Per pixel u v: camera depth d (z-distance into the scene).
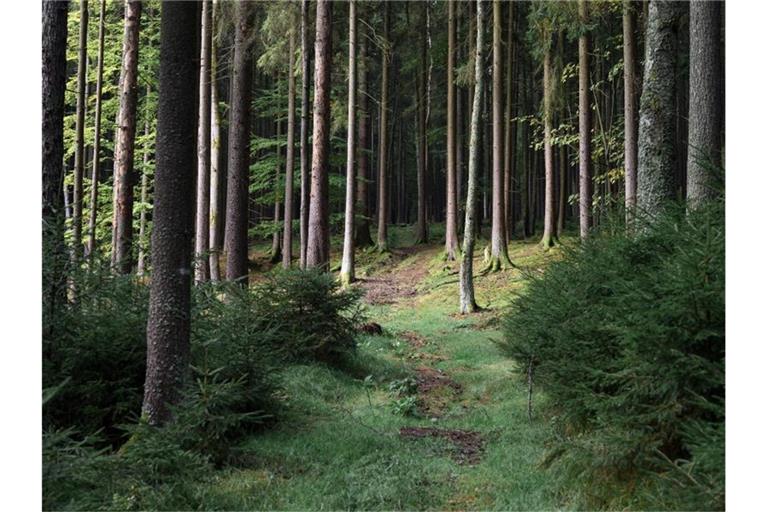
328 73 13.62
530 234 26.61
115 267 6.12
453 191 21.73
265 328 7.99
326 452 5.41
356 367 8.88
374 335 11.88
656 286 3.66
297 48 19.80
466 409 7.34
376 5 23.44
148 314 5.52
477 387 8.28
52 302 5.21
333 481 4.74
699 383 3.54
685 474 3.29
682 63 17.92
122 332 5.45
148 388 5.00
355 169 19.02
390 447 5.65
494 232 18.50
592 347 4.97
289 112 21.81
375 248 25.47
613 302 4.80
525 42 24.56
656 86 7.39
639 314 3.71
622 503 3.91
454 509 4.35
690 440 3.47
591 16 14.54
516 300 7.64
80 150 12.38
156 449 4.22
